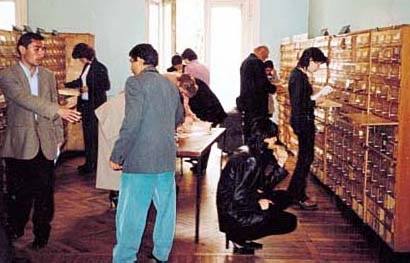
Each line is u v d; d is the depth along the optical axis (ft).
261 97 24.44
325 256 13.83
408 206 13.20
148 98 11.59
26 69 13.10
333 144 18.60
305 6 30.78
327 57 19.33
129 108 11.48
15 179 13.55
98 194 19.61
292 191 17.30
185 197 19.30
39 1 29.71
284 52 28.27
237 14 31.50
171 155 12.08
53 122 13.64
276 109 29.37
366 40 15.31
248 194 13.75
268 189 14.74
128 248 12.16
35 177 13.61
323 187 20.33
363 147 15.43
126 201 11.94
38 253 13.79
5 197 13.52
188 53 25.09
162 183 12.21
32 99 12.75
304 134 17.40
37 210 13.96
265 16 30.94
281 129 27.07
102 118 15.67
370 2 19.24
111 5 29.89
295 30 30.91
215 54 31.83
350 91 16.71
